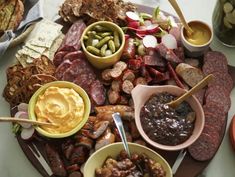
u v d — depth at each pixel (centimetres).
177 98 55
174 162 54
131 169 50
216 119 55
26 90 57
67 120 54
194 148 54
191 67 57
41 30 63
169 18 62
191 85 58
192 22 59
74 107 54
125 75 58
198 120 53
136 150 51
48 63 60
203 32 59
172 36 60
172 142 52
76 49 60
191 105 54
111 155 52
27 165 56
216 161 56
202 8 68
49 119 54
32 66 59
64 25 64
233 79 60
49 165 54
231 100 59
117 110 55
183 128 53
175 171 53
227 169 55
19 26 63
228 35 61
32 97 55
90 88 58
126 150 51
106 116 55
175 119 53
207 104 56
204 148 54
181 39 59
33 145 55
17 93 58
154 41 60
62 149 54
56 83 56
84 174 49
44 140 55
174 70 58
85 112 55
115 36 59
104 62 58
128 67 59
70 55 59
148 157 51
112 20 62
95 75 59
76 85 56
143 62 58
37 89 57
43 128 54
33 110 55
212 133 54
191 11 68
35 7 64
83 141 53
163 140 52
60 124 54
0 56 61
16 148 57
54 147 54
